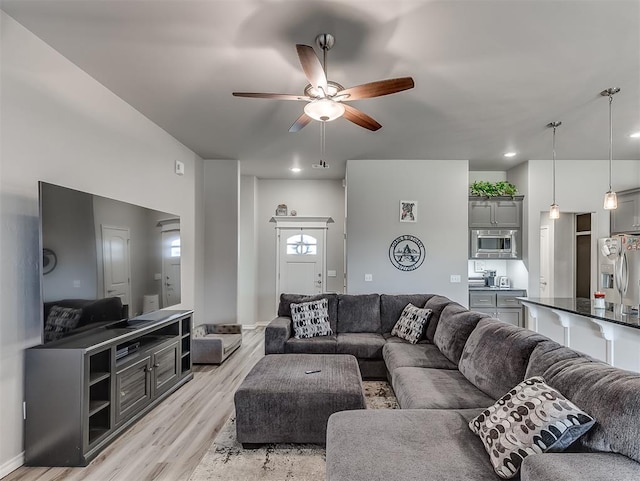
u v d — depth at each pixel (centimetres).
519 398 161
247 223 670
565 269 632
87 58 266
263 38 239
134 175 360
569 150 493
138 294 319
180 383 360
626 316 292
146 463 229
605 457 125
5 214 220
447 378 261
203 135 438
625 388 132
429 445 161
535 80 295
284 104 345
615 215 540
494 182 617
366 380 380
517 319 543
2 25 218
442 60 265
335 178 689
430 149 491
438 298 420
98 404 245
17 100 229
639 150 492
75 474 217
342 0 202
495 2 203
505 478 138
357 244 543
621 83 300
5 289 218
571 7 207
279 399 244
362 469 143
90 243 260
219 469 221
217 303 550
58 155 262
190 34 235
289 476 214
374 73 284
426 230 542
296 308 425
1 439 213
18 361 224
